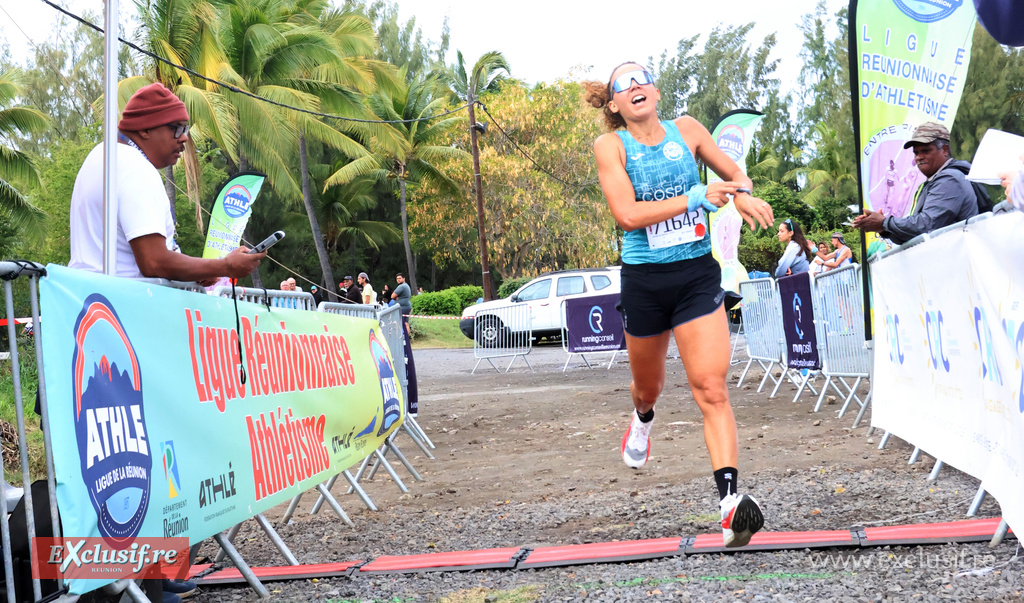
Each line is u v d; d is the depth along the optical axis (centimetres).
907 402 509
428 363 1888
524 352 1611
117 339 270
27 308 1244
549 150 3644
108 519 255
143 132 327
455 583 340
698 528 399
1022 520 300
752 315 1037
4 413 839
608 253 3812
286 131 2497
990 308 338
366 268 4956
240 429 353
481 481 595
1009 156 323
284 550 394
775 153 6097
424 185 3794
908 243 466
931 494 421
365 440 542
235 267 325
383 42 5128
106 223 300
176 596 334
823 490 454
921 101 622
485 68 3884
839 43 4984
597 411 916
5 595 253
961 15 607
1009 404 322
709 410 339
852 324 715
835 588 286
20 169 2320
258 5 2655
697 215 339
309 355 445
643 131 354
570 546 376
